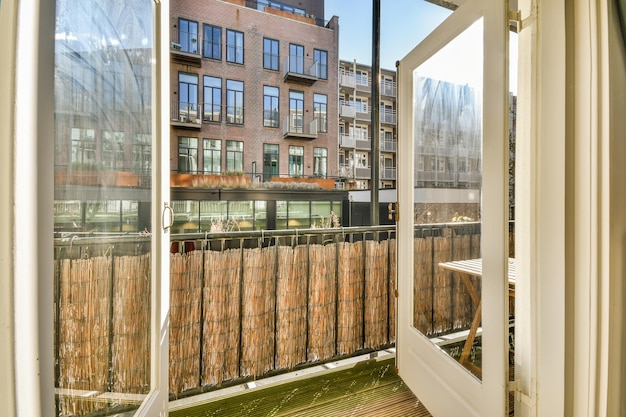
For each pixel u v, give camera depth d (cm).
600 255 91
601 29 90
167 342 127
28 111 55
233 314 172
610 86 90
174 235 158
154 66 115
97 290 101
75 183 87
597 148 90
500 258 111
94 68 91
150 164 115
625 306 93
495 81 113
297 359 189
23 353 53
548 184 101
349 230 204
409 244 179
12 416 51
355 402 165
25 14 54
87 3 86
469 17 127
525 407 111
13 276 51
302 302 190
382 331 215
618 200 92
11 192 51
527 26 110
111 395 107
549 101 100
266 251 180
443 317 188
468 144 197
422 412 157
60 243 86
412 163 180
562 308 97
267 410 157
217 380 167
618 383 93
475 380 125
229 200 420
